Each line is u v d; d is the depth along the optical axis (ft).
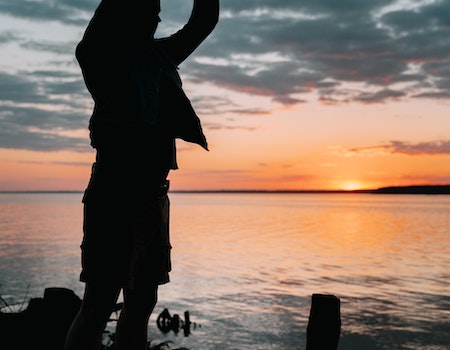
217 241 299.58
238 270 181.27
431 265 194.80
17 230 364.38
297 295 134.51
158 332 94.53
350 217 589.73
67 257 202.39
